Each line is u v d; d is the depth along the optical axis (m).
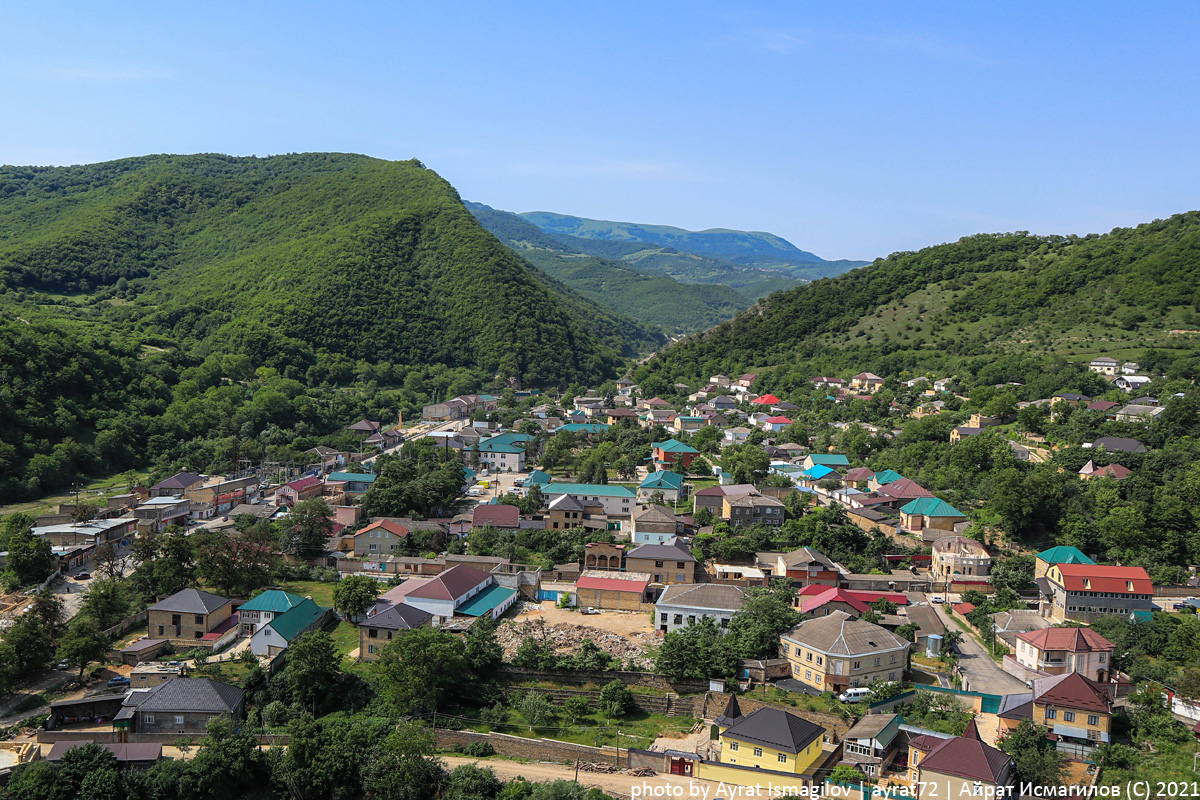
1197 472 178.38
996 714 113.06
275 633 133.38
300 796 104.19
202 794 102.50
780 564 162.25
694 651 126.25
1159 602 148.88
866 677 121.12
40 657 126.50
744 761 102.12
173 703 115.62
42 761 102.81
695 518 189.88
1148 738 106.88
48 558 165.25
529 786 98.56
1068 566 148.12
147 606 151.25
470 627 137.12
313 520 181.88
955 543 165.50
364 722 114.19
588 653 129.50
